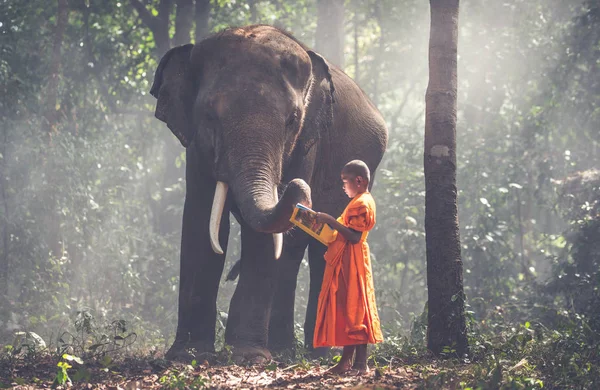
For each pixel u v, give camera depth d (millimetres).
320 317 6469
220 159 7398
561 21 18469
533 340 8508
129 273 12906
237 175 7137
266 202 6734
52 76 13867
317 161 9328
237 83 7535
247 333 7996
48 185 12617
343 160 9773
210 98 7543
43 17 16172
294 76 7816
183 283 8375
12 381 6539
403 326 12680
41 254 12453
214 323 8484
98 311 11570
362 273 6438
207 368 7289
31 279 11828
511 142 16047
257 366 7508
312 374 6773
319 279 10062
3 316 10805
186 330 8352
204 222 8250
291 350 9203
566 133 17203
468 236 14250
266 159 7195
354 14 20031
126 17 17078
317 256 10031
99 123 16391
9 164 13062
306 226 6328
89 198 12922
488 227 14406
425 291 14352
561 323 9352
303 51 8086
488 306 13352
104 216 13461
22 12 15492
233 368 7309
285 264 9336
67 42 16188
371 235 14719
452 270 7926
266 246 8094
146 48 16781
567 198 14938
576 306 12336
